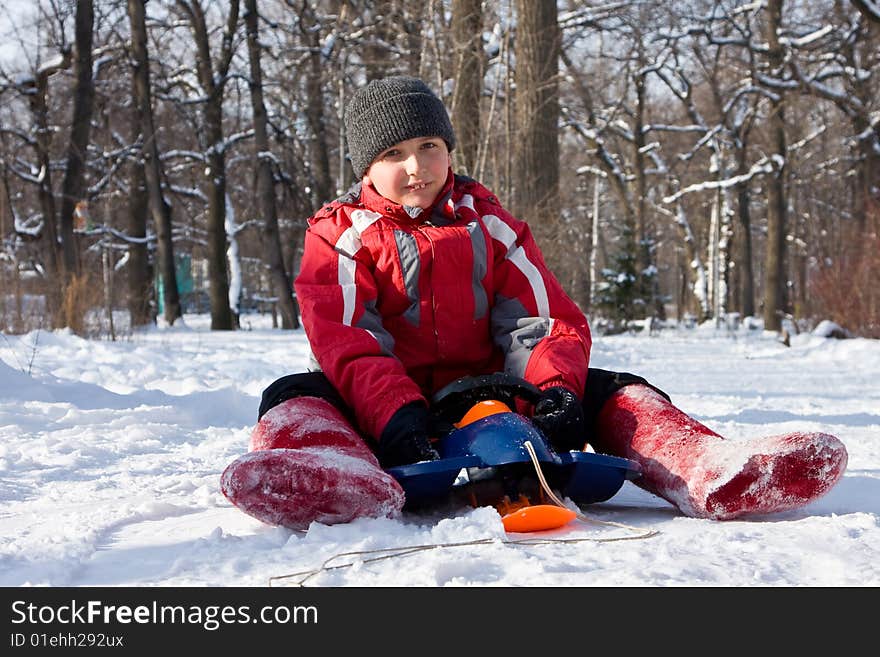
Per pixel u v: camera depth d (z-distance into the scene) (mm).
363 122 3643
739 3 33062
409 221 3660
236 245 32375
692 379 10625
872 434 5699
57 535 2873
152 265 34250
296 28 29328
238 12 28203
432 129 3609
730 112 38406
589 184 44250
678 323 43906
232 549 2641
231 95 31453
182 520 3201
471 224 3668
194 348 14672
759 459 2887
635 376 3555
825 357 14609
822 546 2549
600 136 34406
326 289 3543
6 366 7375
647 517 3080
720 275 41062
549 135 15414
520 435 2951
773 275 32312
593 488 3141
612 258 30609
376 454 3309
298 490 2701
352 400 3309
